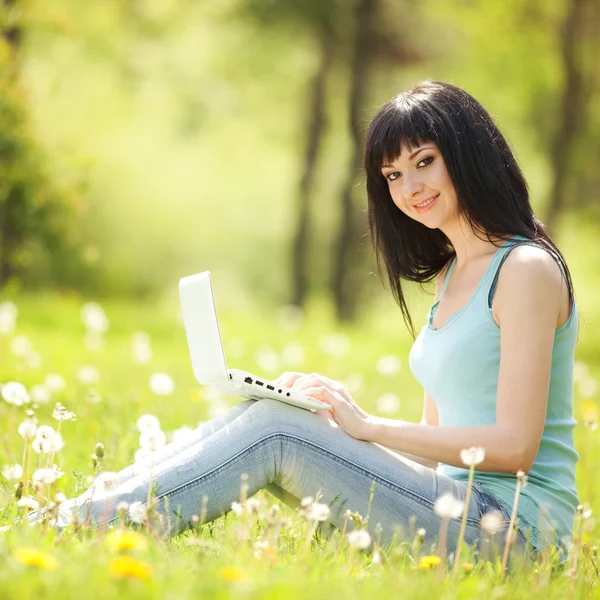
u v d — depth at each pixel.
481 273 5.03
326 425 4.73
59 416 5.09
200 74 39.84
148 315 22.50
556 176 31.59
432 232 5.70
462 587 3.90
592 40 30.78
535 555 4.66
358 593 3.63
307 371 14.85
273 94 40.56
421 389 13.42
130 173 43.44
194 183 46.69
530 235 5.01
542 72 32.38
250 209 49.06
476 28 33.28
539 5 31.66
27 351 12.77
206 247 47.53
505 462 4.61
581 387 14.16
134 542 3.68
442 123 5.08
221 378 4.70
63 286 40.81
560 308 4.85
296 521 5.12
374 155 5.31
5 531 4.35
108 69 38.38
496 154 5.11
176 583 3.46
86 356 14.10
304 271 39.97
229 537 4.48
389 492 4.62
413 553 4.45
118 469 6.74
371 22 35.81
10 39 14.97
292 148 43.22
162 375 6.87
